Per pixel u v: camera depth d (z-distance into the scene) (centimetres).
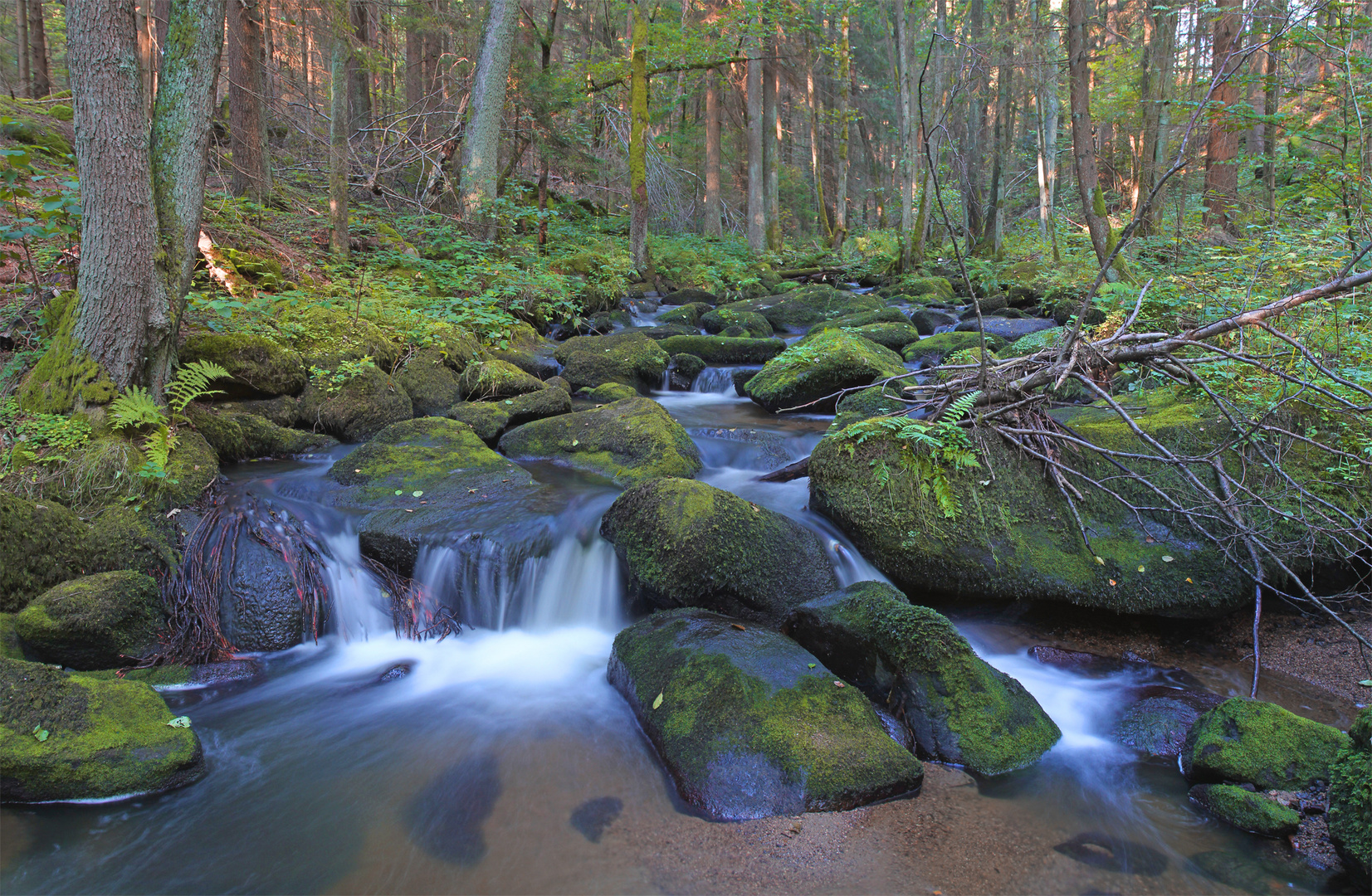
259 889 278
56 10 2303
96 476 476
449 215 1370
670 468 640
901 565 497
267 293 861
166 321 539
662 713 368
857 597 421
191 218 556
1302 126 851
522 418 773
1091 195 1118
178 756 337
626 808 324
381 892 278
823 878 284
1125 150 2266
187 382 562
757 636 403
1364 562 472
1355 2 669
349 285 950
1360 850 275
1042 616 501
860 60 3441
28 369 553
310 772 350
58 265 621
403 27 1606
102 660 411
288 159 1666
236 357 664
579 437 698
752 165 2411
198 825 313
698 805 321
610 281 1395
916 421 528
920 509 498
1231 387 543
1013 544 483
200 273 803
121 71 499
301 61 2038
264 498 540
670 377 1033
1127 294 748
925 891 278
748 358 1126
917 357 1064
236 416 643
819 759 330
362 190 1528
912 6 2164
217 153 1196
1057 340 723
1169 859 295
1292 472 493
